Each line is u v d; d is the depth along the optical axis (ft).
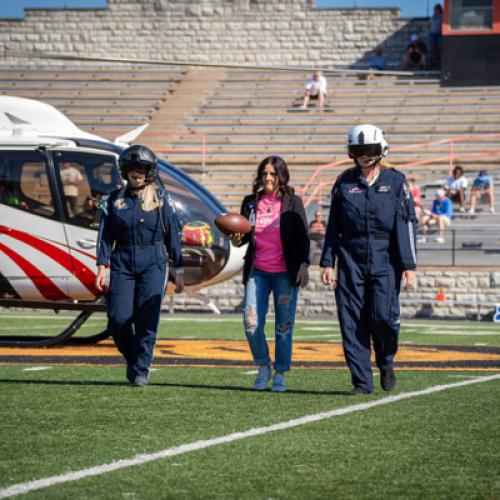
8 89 154.81
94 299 56.13
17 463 24.02
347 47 165.89
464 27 140.46
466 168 125.08
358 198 34.94
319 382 39.70
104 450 25.52
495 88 139.13
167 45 170.40
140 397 34.50
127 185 36.58
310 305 96.89
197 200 61.36
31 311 95.86
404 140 132.67
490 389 37.58
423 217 106.52
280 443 26.58
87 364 45.98
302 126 136.98
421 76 145.89
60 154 56.59
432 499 21.11
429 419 30.53
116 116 145.38
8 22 172.24
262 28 168.66
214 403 33.30
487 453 25.64
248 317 36.55
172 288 55.98
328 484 22.29
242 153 132.98
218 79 154.51
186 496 21.09
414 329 76.07
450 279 94.94
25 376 40.91
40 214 56.08
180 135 137.49
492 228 105.81
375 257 34.96
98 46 171.22
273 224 36.45
